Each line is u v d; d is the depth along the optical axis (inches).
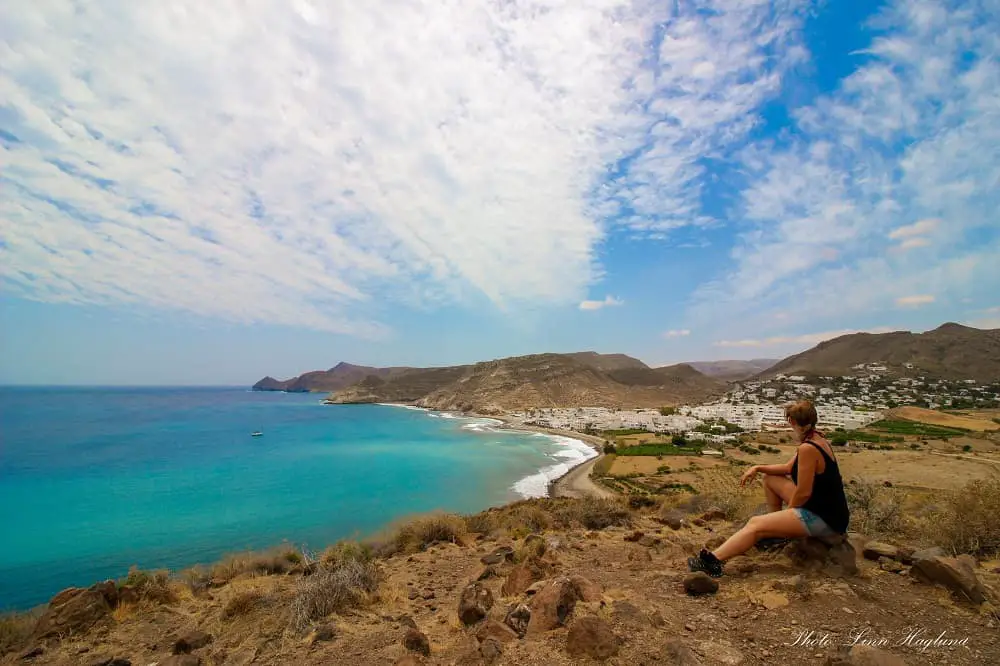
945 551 226.5
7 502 1862.7
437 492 2130.9
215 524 1510.8
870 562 197.5
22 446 3560.5
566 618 154.4
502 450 3811.5
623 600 167.0
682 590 177.0
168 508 1758.1
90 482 2278.5
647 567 222.7
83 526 1493.6
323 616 198.2
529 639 145.8
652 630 142.2
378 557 383.2
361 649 162.2
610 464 2957.7
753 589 167.6
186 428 5103.3
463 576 274.5
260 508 1760.6
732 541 185.5
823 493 180.4
